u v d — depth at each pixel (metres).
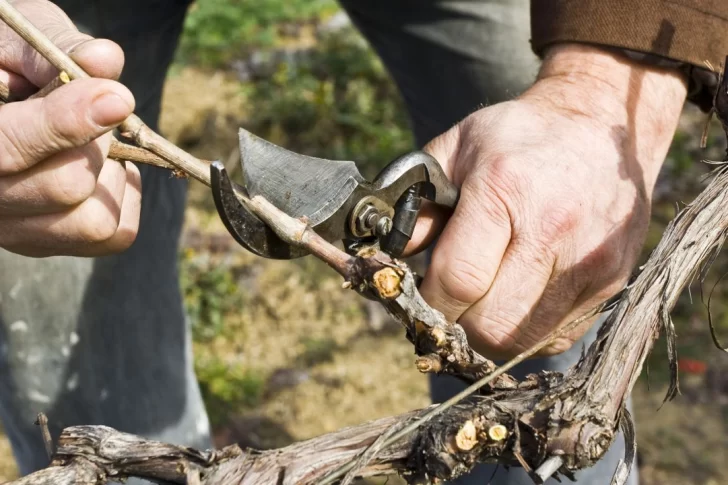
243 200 0.63
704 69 0.77
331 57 2.23
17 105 0.60
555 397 0.61
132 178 0.67
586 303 0.73
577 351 0.90
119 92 0.60
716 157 1.92
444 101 0.98
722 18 0.76
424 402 1.34
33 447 0.94
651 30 0.75
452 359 0.63
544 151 0.72
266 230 0.64
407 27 0.95
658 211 1.76
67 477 0.60
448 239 0.71
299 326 1.50
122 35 0.90
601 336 0.62
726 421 1.30
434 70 0.96
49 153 0.61
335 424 1.31
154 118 0.97
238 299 1.54
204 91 2.12
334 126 2.03
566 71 0.77
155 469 0.61
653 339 0.62
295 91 2.12
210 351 1.45
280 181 0.66
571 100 0.75
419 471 0.61
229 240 1.67
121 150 0.64
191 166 0.62
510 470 0.91
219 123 2.01
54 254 0.66
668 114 0.77
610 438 0.60
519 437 0.60
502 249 0.70
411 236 0.71
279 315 1.52
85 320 0.90
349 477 0.59
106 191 0.64
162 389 0.96
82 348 0.90
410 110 1.02
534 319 0.73
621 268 0.73
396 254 0.70
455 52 0.94
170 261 0.97
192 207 1.77
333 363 1.42
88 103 0.59
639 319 0.62
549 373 0.63
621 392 0.61
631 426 0.62
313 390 1.37
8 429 0.95
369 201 0.68
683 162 1.90
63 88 0.60
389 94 2.14
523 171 0.71
